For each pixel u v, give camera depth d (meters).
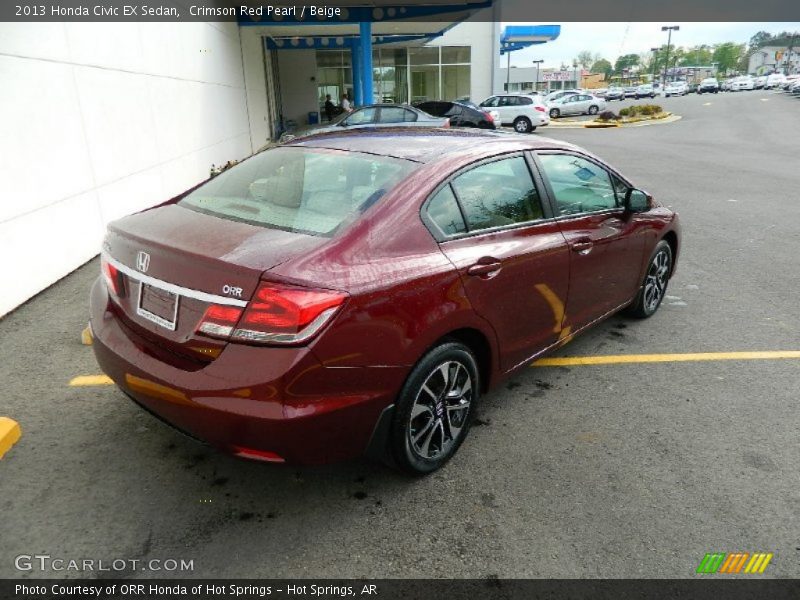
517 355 3.34
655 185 11.95
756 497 2.85
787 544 2.55
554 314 3.55
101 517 2.59
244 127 16.62
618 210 4.18
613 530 2.61
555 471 3.01
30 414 3.36
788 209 9.68
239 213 2.87
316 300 2.26
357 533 2.55
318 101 27.38
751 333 4.80
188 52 10.77
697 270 6.50
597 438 3.31
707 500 2.82
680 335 4.75
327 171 3.04
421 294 2.60
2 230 4.74
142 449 3.07
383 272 2.50
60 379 3.77
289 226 2.67
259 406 2.24
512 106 25.73
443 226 2.86
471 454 3.14
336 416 2.37
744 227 8.47
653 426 3.45
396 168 2.94
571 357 4.35
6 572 2.29
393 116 14.56
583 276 3.76
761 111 35.97
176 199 3.30
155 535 2.50
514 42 38.91
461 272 2.80
